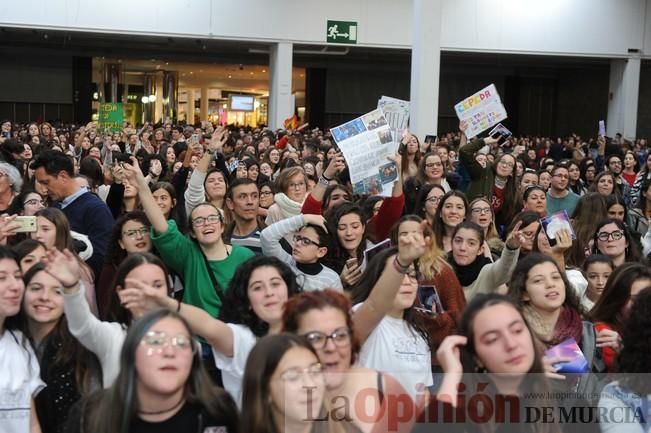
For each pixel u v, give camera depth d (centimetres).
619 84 2667
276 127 2423
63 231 458
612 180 907
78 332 325
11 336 346
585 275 501
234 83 4006
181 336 263
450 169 1137
